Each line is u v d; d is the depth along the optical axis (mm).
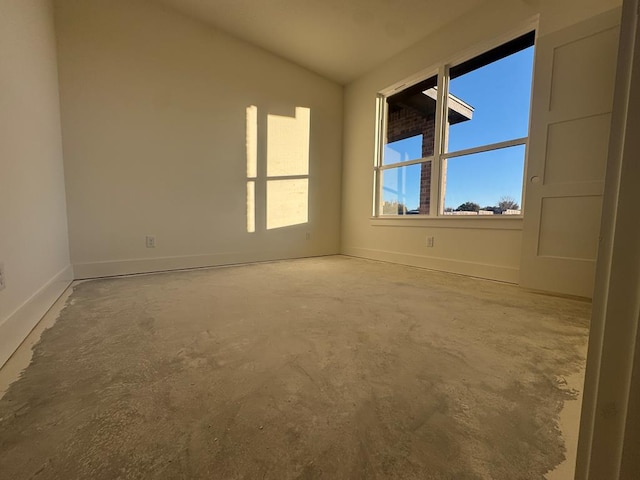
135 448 718
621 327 341
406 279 2695
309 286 2410
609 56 1853
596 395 371
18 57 1551
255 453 705
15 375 1047
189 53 3105
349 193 4348
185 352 1222
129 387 973
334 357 1186
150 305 1871
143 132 2898
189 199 3191
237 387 975
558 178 2078
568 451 715
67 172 2559
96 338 1358
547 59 2094
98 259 2738
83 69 2588
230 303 1924
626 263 335
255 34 3326
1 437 750
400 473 654
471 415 848
